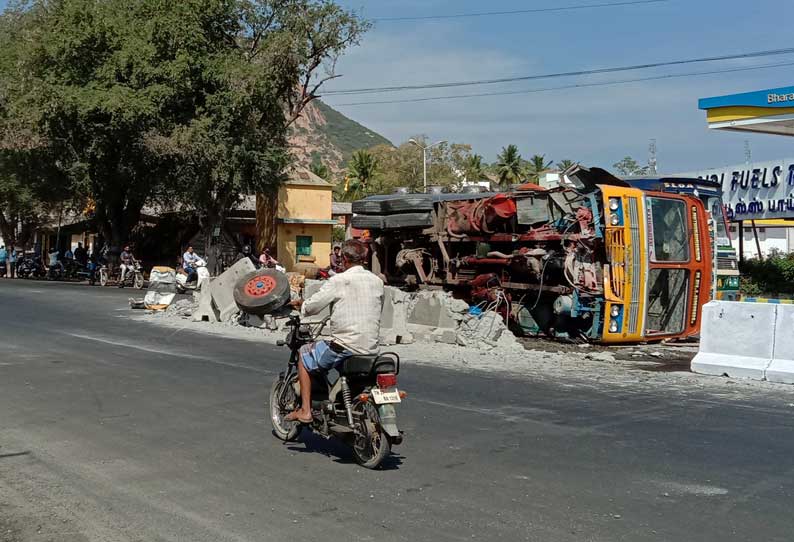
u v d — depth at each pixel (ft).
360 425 21.76
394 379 21.52
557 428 26.81
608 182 51.88
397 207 60.70
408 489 20.10
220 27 119.75
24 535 16.84
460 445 24.45
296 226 157.69
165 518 17.90
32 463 22.17
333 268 81.87
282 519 17.87
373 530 17.19
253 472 21.53
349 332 21.58
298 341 23.89
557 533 17.03
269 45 114.93
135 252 156.97
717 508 18.75
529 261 50.88
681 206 53.42
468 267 57.62
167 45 109.50
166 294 68.64
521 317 54.29
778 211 85.05
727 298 61.62
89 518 17.89
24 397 30.94
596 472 21.68
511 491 19.95
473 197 60.64
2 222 155.84
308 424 23.08
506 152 318.86
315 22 121.80
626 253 49.01
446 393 33.01
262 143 116.98
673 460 22.97
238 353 43.62
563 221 50.70
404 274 63.21
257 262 123.75
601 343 50.26
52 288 98.12
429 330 49.37
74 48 108.27
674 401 31.96
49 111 105.29
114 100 102.32
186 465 22.13
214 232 120.26
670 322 53.52
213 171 110.22
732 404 31.45
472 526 17.44
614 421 28.02
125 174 116.47
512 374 38.34
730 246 62.64
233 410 29.07
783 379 36.50
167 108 110.52
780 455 23.58
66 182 121.90
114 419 27.48
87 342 47.19
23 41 114.42
